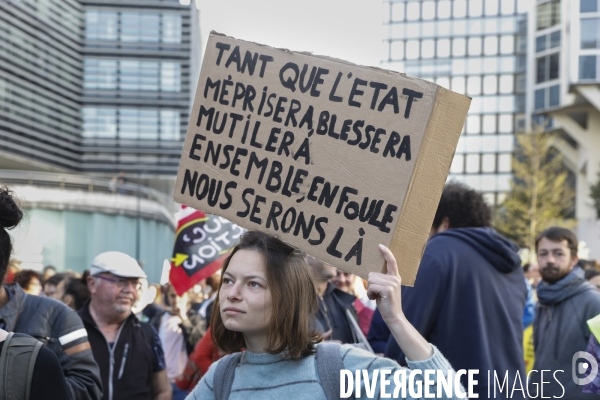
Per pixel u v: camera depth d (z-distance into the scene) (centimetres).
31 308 346
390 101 236
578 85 4294
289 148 247
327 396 226
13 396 214
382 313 226
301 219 242
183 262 691
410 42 6262
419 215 233
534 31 5116
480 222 397
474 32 6138
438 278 364
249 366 238
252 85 255
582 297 480
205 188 258
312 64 247
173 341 661
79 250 3294
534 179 3822
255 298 230
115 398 450
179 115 6362
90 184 3391
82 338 350
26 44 5481
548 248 493
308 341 238
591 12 4269
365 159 237
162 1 6369
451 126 232
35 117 5622
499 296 375
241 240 240
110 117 6291
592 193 4288
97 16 6291
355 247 235
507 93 6047
